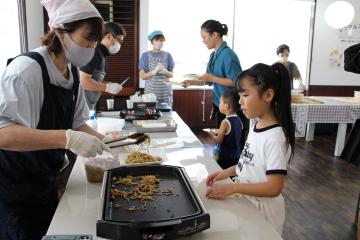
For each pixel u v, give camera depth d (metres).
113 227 0.93
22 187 1.30
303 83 5.71
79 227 1.06
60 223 1.08
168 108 2.93
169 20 5.28
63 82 1.32
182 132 2.26
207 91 5.40
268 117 1.38
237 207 1.24
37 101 1.22
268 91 1.34
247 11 5.41
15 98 1.12
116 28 2.62
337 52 5.64
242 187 1.28
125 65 5.01
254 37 5.50
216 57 3.01
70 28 1.19
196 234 1.04
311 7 5.48
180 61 5.43
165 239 0.94
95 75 2.59
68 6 1.18
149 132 2.22
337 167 3.96
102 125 2.10
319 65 5.65
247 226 1.11
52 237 0.97
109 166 1.42
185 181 1.25
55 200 1.46
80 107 1.59
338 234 2.53
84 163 1.50
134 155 1.54
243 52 5.53
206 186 1.41
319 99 4.55
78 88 1.47
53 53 1.28
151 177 1.31
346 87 5.78
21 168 1.28
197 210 1.05
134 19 4.90
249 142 1.46
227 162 2.40
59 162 1.43
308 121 4.12
